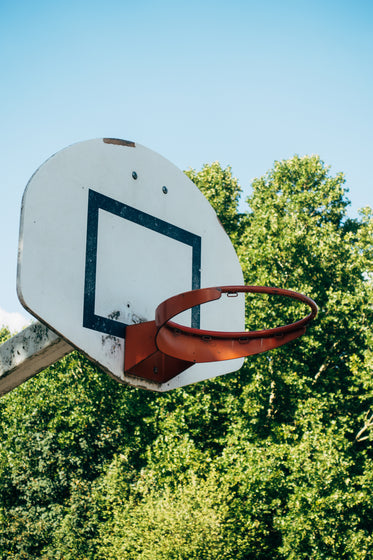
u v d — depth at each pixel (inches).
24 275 132.0
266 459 540.4
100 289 148.3
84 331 141.8
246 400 576.1
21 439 671.8
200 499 505.7
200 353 156.6
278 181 775.1
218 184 780.6
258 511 534.3
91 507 639.1
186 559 486.0
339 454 544.4
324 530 529.0
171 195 177.3
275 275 623.8
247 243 684.7
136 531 523.2
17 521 662.5
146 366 153.9
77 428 629.0
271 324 601.3
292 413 600.7
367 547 529.7
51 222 140.9
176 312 139.9
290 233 630.5
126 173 164.9
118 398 631.8
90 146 157.3
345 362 659.4
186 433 565.9
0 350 149.9
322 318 624.7
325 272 665.6
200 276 178.7
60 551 625.0
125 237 158.9
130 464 645.9
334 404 615.5
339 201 746.8
